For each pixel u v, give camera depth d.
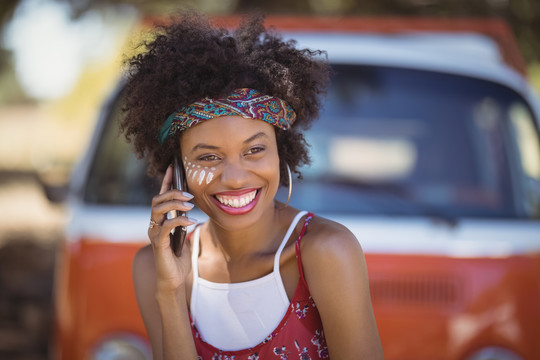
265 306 2.16
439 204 3.82
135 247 3.49
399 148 4.11
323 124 4.05
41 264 9.37
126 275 3.44
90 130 4.16
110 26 8.22
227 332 2.19
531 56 7.40
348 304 2.07
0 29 8.16
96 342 3.41
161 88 2.13
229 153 2.07
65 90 13.15
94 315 3.43
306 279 2.12
